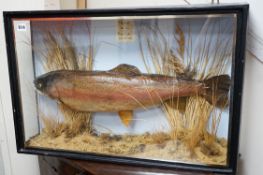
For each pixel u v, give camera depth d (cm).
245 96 66
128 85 69
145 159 68
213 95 63
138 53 67
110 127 73
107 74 70
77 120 75
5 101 95
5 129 97
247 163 69
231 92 59
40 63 75
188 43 63
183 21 62
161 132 68
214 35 60
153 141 69
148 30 65
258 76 64
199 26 61
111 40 68
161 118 68
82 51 71
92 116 74
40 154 77
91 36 70
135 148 70
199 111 65
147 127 69
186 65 64
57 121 77
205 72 63
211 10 56
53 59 74
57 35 72
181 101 66
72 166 74
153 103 68
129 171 67
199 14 58
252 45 62
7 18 71
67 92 74
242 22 55
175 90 66
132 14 62
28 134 78
